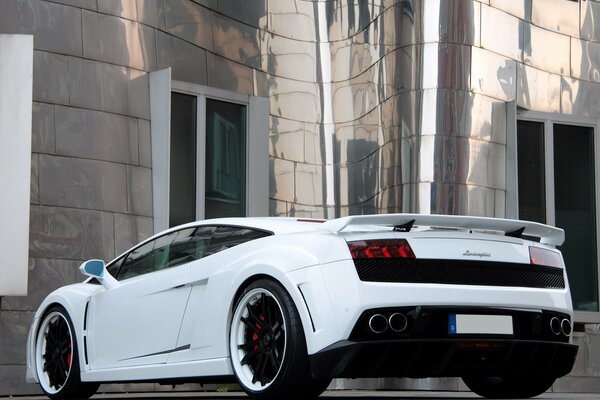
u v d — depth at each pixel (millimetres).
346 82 14336
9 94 10820
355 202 14133
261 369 6453
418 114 13609
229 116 13594
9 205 10734
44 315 8625
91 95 11875
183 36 13055
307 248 6340
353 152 14203
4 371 10930
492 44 14148
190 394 10906
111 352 7746
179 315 7105
